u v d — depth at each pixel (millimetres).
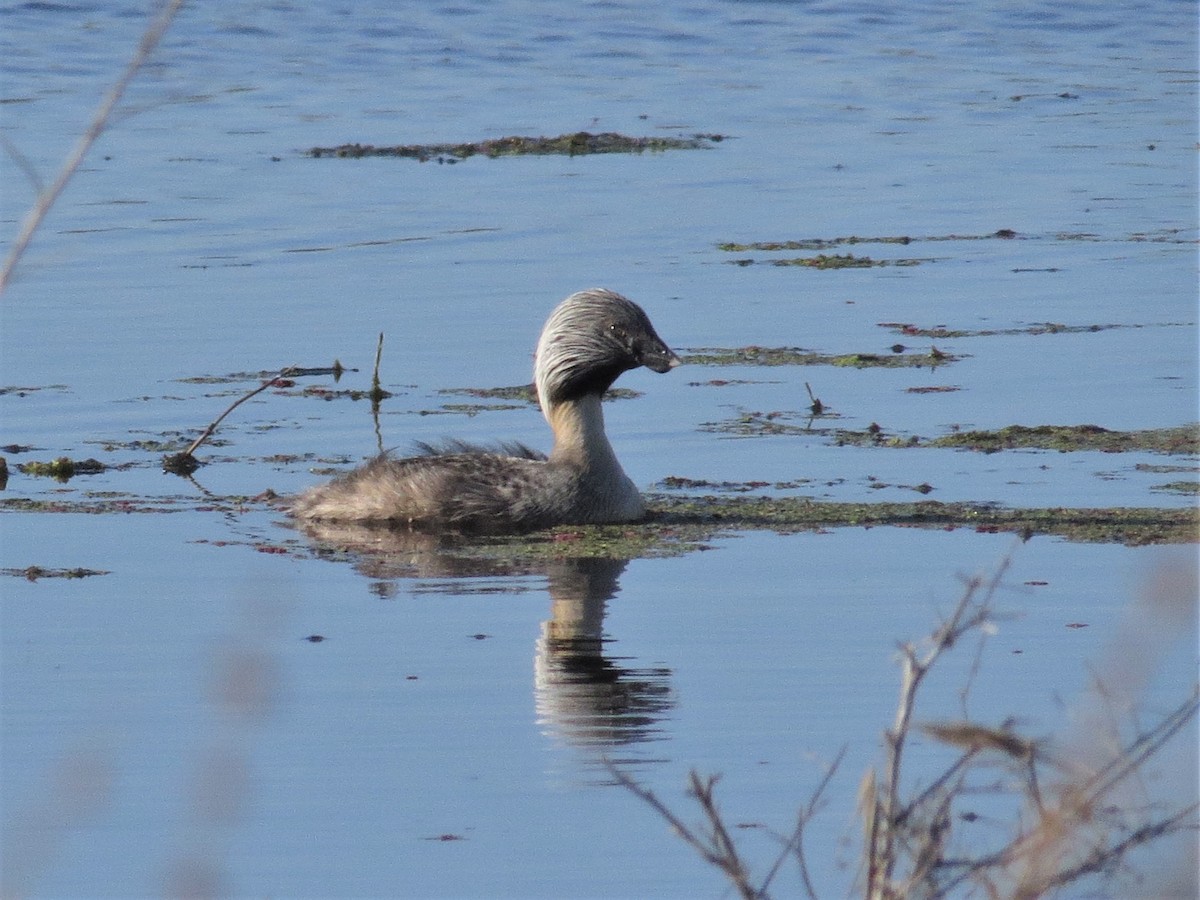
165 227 29656
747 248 29078
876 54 53719
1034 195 34250
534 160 37594
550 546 15258
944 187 35156
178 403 20172
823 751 10750
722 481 17203
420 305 24859
